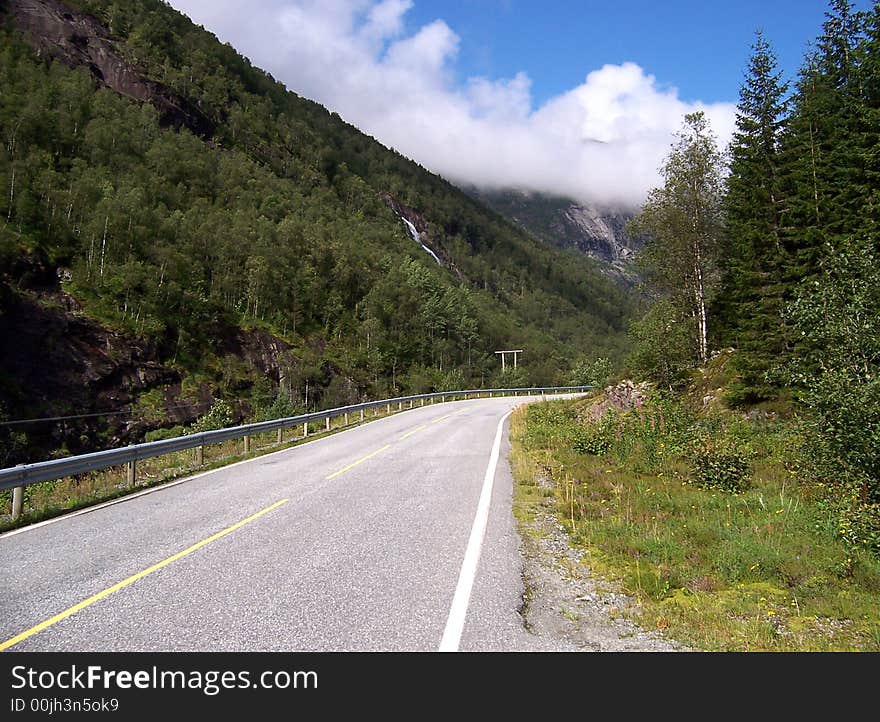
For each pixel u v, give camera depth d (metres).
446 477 11.04
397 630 4.19
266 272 90.94
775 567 5.51
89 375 58.34
